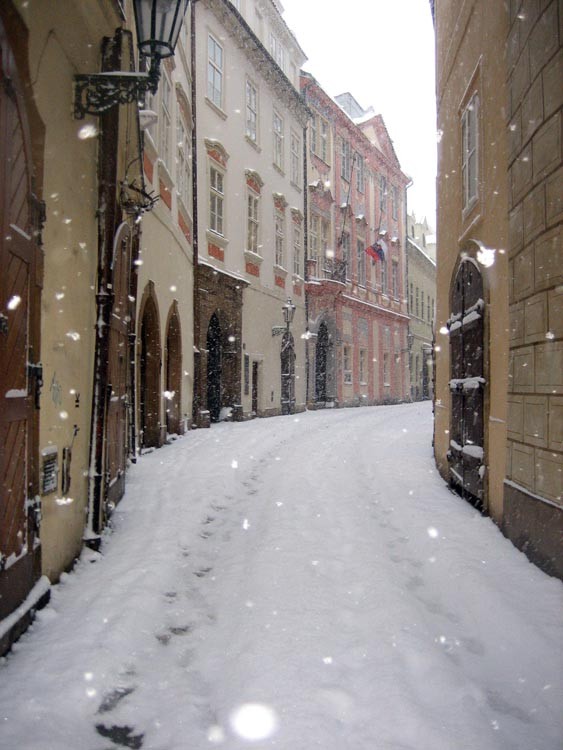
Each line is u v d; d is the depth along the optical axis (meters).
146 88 5.26
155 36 5.16
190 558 5.73
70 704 3.11
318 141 28.88
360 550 5.84
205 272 17.42
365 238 34.38
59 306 4.86
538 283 5.29
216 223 18.92
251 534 6.62
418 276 45.06
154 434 12.77
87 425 5.72
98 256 6.03
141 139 7.85
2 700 3.08
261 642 3.83
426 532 6.31
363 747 2.77
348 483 9.46
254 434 15.91
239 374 20.14
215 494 8.34
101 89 5.21
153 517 6.99
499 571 5.04
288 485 9.19
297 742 2.79
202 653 3.84
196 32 17.36
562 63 4.79
